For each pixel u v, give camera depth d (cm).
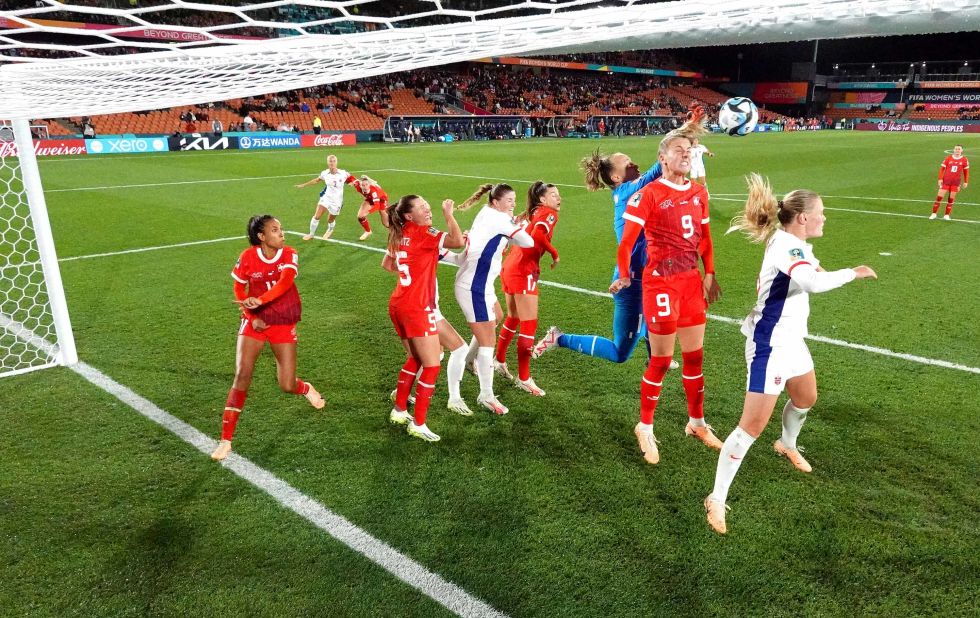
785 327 296
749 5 296
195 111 3150
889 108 6041
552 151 2736
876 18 286
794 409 337
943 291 672
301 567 279
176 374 482
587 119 4366
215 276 755
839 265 789
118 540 297
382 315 621
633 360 512
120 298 672
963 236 952
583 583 269
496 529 304
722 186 1593
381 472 353
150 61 373
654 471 354
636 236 340
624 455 370
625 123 4441
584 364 505
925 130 5353
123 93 381
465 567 279
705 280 372
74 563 282
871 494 330
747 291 685
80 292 692
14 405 429
